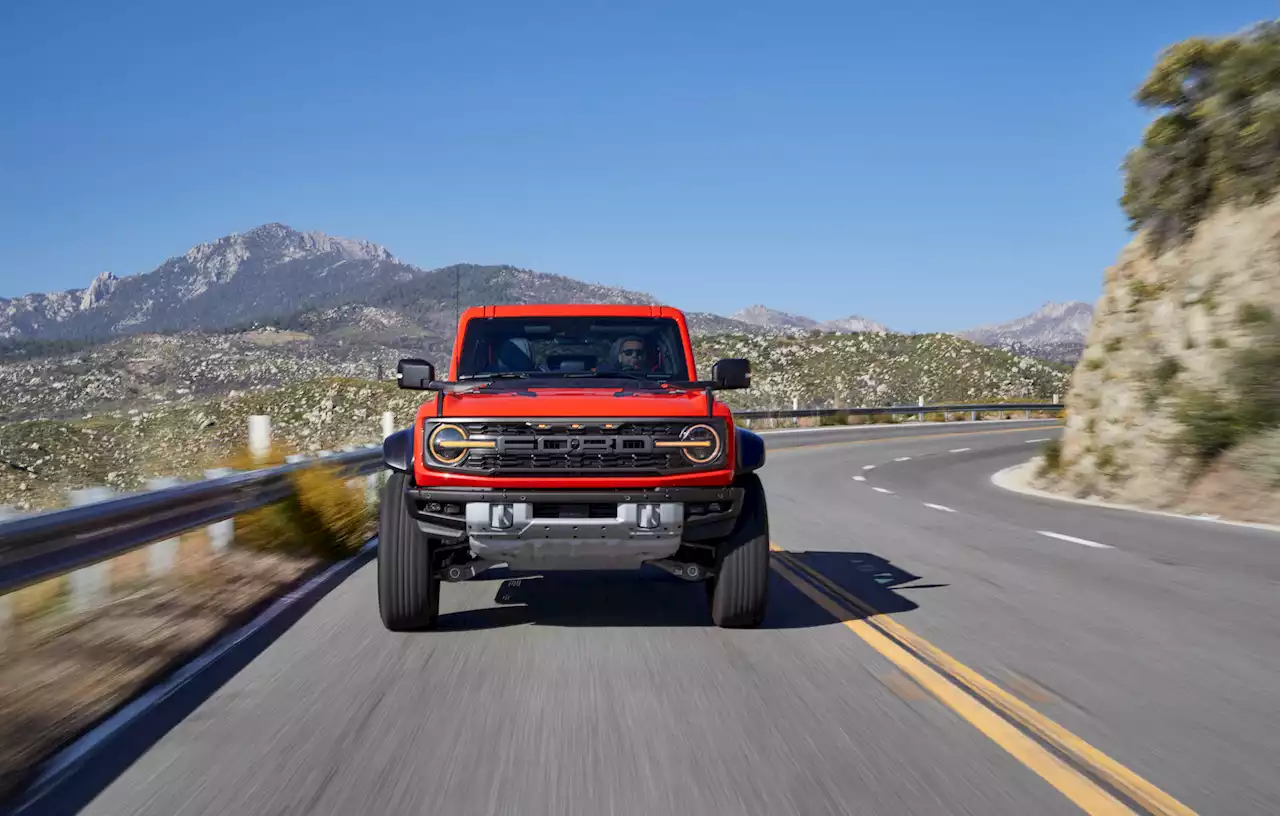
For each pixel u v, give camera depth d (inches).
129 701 212.5
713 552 267.6
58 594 303.6
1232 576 365.7
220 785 160.9
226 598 326.6
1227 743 178.2
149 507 278.5
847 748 174.9
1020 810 147.6
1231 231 708.7
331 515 438.0
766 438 1592.0
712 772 163.3
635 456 247.8
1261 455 587.2
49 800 156.5
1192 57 762.2
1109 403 758.5
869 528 512.4
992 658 240.1
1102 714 195.3
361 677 225.0
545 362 313.9
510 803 151.0
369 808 150.2
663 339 317.7
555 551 249.9
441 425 249.0
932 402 4739.2
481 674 225.9
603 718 192.4
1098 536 485.1
